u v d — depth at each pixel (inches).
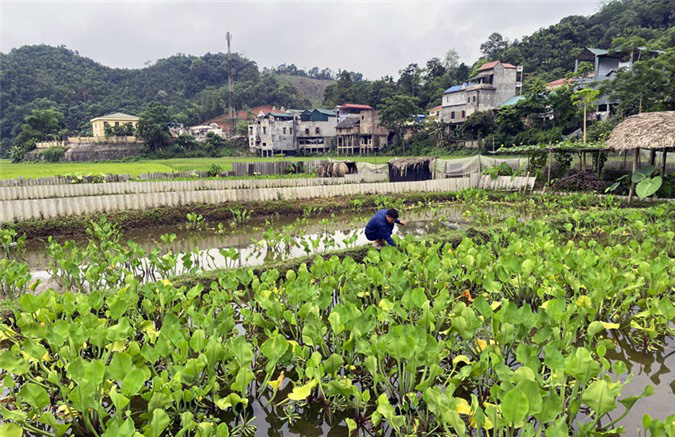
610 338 218.8
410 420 154.3
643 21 2496.3
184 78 4955.7
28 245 498.3
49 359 190.5
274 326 219.0
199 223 599.2
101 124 3115.2
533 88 1803.6
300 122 2977.4
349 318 191.2
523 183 895.1
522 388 119.9
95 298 217.5
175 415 154.7
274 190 719.7
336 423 161.6
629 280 244.1
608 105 1715.1
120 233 549.0
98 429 155.4
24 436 157.2
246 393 177.0
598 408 129.2
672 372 189.3
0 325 201.5
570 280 242.7
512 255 252.5
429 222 613.9
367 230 384.5
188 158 2711.6
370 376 185.9
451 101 2349.9
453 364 189.8
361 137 2642.7
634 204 706.2
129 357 148.2
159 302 245.8
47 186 712.4
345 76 3570.4
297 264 324.8
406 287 239.1
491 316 197.0
